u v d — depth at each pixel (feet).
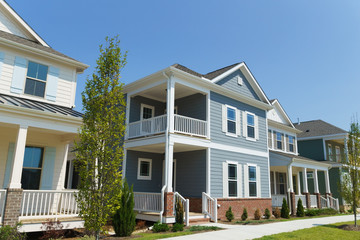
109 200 24.21
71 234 32.35
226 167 49.96
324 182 90.99
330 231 36.37
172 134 41.86
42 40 45.32
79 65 43.93
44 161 38.06
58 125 32.24
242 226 39.60
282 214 56.03
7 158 34.58
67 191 32.96
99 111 25.49
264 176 58.90
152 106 56.29
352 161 45.65
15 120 29.30
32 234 31.65
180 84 45.44
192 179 48.80
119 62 26.73
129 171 49.55
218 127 50.34
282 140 79.25
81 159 24.38
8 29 42.50
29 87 38.75
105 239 29.81
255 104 60.44
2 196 29.63
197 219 42.06
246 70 59.62
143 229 38.73
